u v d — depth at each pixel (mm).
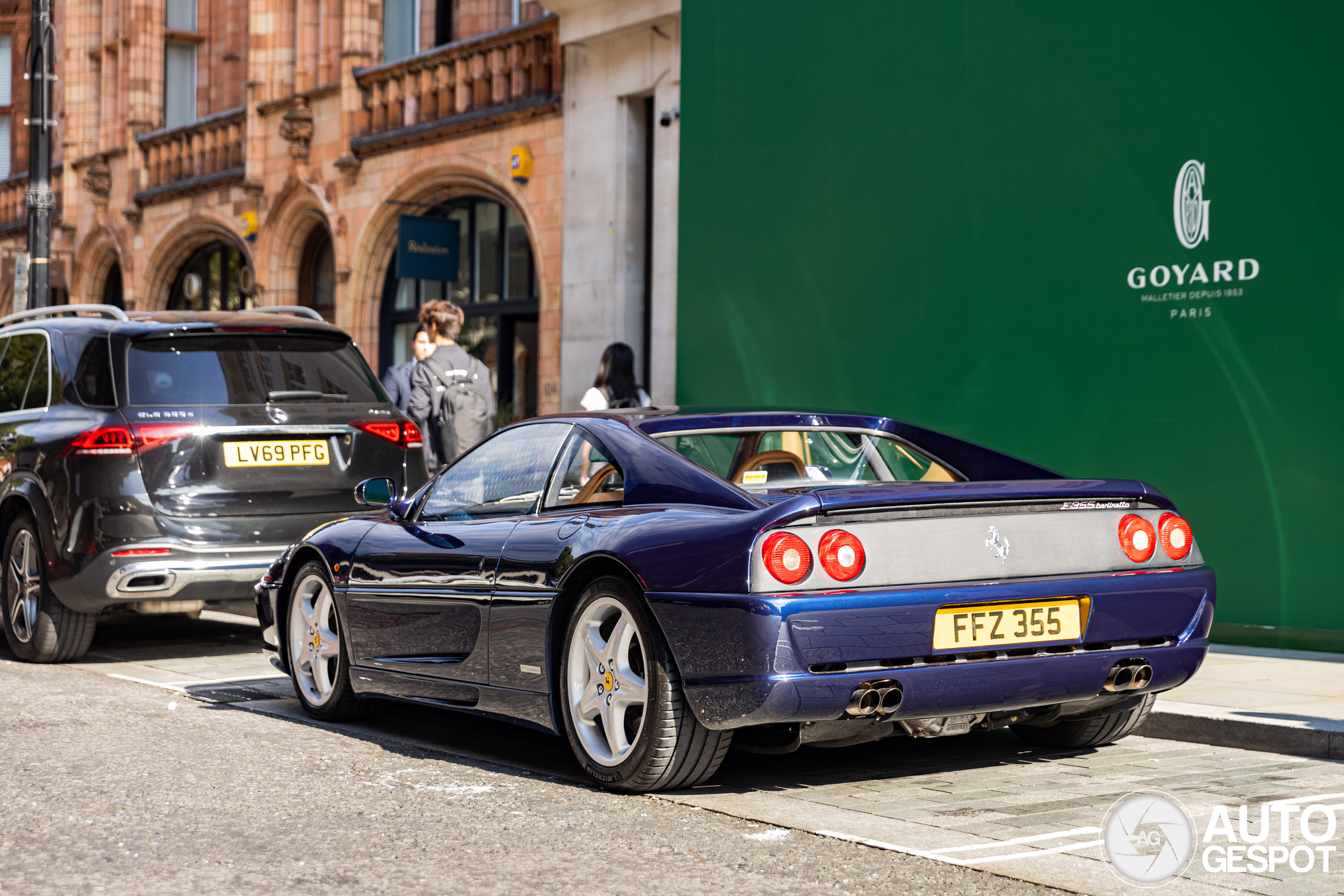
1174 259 8625
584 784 5035
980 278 9734
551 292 14602
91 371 8227
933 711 4539
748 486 5066
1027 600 4617
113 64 24688
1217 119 8406
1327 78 7891
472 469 5969
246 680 7711
